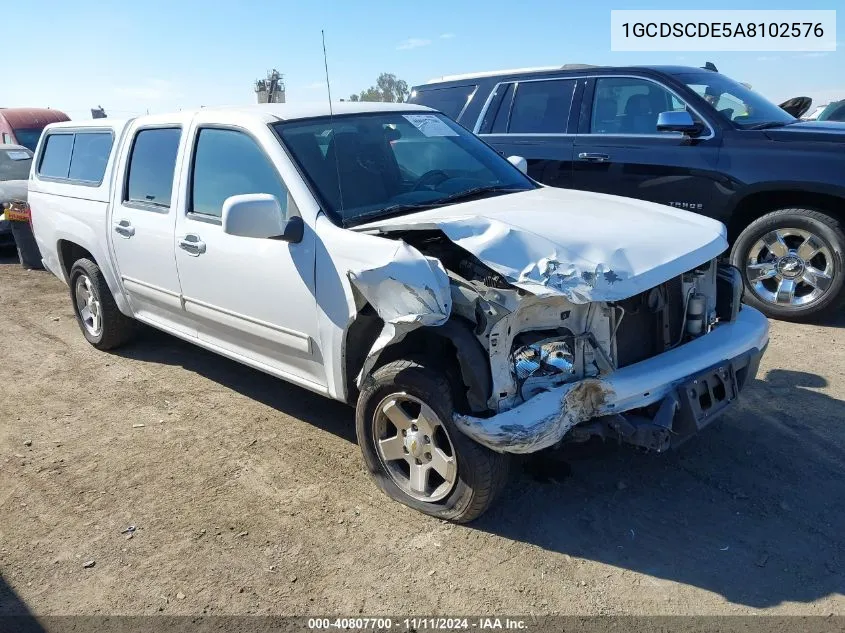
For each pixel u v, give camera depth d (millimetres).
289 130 3887
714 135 5926
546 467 3697
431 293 2805
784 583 2795
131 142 5012
